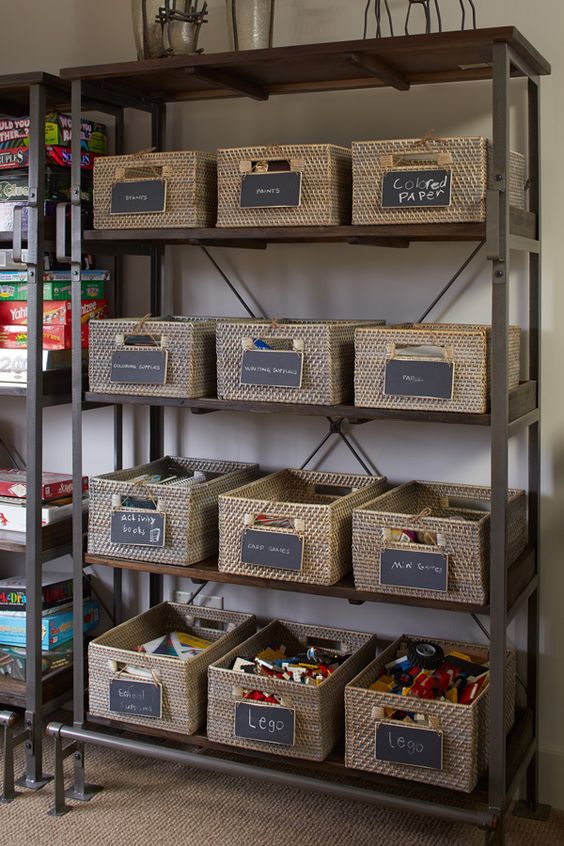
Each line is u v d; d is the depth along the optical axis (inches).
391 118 106.0
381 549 91.6
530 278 100.2
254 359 95.2
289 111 110.1
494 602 87.3
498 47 83.1
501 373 85.0
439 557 89.4
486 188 86.4
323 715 94.5
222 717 98.2
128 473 110.6
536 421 100.9
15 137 109.3
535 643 103.7
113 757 113.5
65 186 110.7
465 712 88.7
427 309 106.4
